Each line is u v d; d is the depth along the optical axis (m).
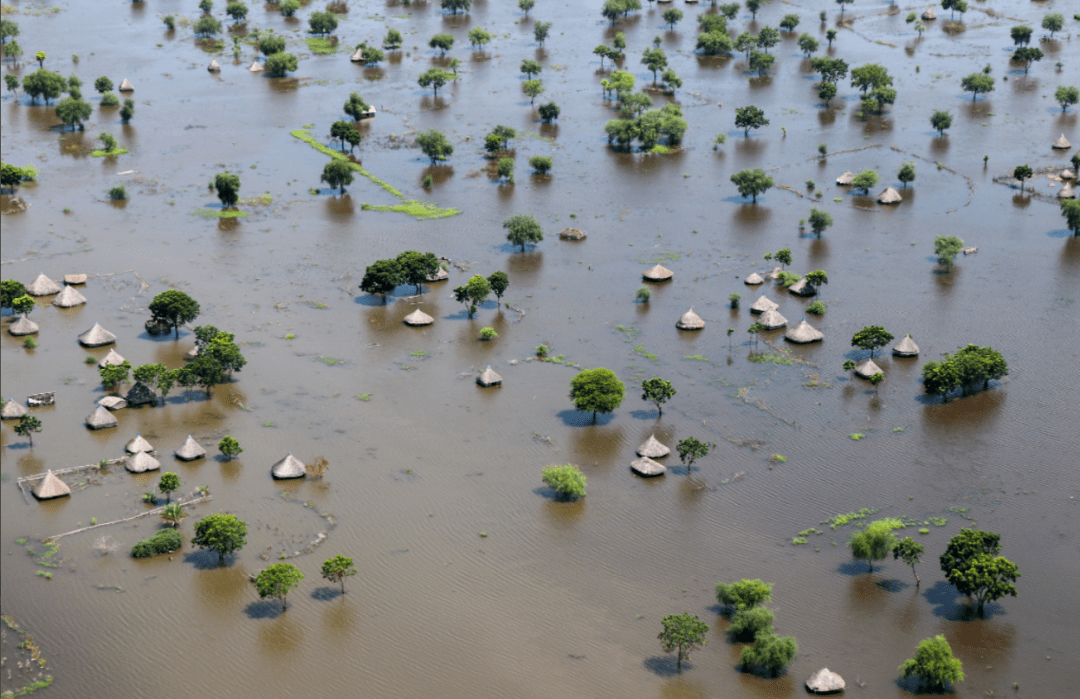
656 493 175.50
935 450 186.88
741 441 189.62
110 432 192.75
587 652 141.38
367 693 134.75
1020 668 139.00
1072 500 172.88
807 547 162.38
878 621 147.25
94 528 166.12
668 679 136.62
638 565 158.50
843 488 176.62
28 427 187.12
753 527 167.12
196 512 170.00
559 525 167.50
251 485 177.25
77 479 179.00
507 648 142.12
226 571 156.88
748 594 146.25
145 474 180.12
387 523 167.75
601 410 193.25
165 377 199.88
